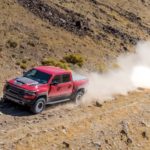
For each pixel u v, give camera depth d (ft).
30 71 80.07
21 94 73.15
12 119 71.31
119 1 237.66
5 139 63.26
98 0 217.15
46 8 166.30
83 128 75.61
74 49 144.46
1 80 93.91
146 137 85.25
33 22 147.74
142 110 94.22
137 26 213.46
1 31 127.03
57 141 67.77
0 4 144.66
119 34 185.57
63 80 80.38
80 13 183.52
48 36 143.02
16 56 115.96
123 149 77.51
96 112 85.30
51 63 117.70
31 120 72.74
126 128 82.48
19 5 153.99
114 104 94.79
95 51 152.87
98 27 179.93
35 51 126.11
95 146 71.72
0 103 77.56
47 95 76.38
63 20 165.48
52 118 76.13
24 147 62.90
